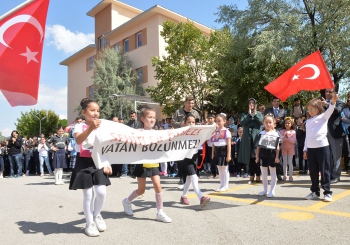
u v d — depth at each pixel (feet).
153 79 76.33
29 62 11.94
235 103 58.90
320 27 44.21
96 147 12.09
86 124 12.78
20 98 11.93
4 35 11.46
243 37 52.44
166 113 68.13
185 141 15.10
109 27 89.51
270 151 18.44
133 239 11.32
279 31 45.80
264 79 54.44
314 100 17.61
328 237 10.97
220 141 21.13
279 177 24.91
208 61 64.44
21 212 16.39
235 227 12.42
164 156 14.37
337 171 22.97
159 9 73.15
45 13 12.16
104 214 15.15
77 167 12.23
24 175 44.06
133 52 81.97
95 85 81.66
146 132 14.12
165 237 11.44
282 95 18.15
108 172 12.68
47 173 45.60
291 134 24.39
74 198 20.29
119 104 75.25
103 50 87.35
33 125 177.17
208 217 14.12
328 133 23.15
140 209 16.12
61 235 12.10
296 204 16.28
